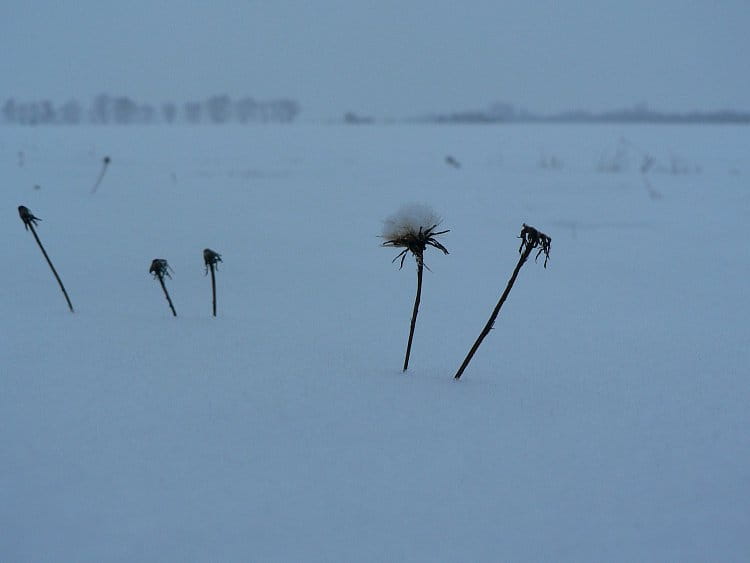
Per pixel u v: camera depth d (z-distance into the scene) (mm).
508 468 1709
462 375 2582
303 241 6867
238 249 6184
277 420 1917
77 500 1422
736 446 1940
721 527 1451
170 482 1524
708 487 1652
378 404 2100
